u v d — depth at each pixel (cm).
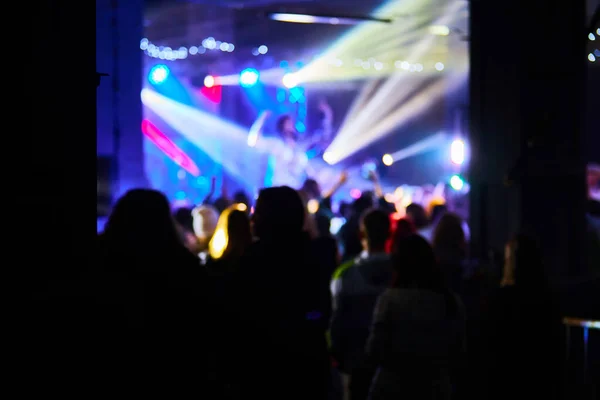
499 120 580
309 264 338
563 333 392
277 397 320
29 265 190
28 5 186
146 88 1584
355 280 443
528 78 553
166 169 1593
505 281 396
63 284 195
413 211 668
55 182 193
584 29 555
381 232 456
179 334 261
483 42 595
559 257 557
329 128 1811
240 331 321
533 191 556
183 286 270
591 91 1239
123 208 279
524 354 378
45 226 192
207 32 1514
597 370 502
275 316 323
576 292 532
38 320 188
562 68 551
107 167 667
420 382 371
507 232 577
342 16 977
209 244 575
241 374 322
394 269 387
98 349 207
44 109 190
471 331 456
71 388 195
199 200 1534
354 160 1852
